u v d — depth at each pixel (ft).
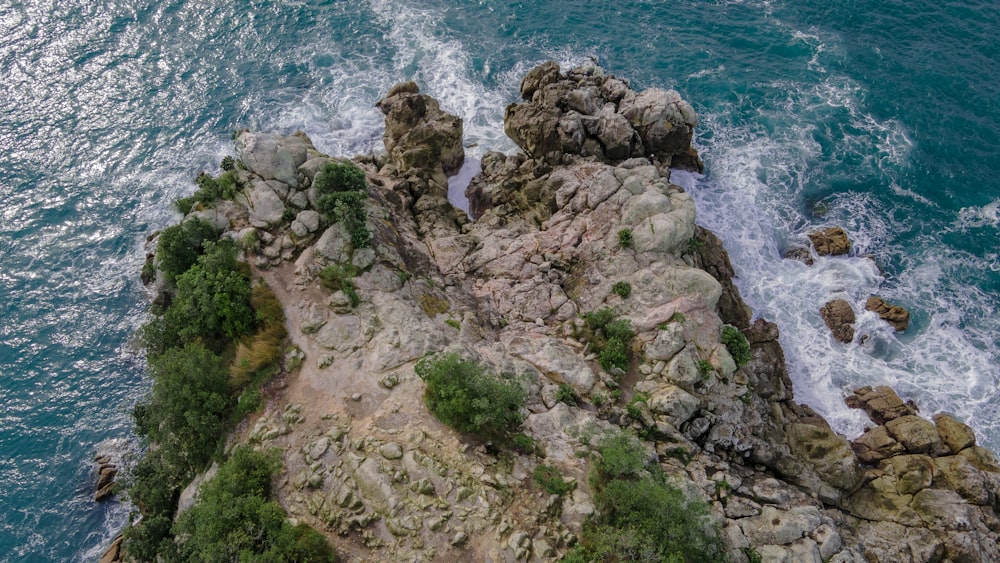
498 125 243.60
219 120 242.58
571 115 214.07
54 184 225.35
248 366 151.43
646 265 181.68
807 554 135.44
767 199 224.74
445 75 258.37
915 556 143.84
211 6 274.98
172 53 260.01
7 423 176.14
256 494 127.54
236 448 136.77
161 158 232.94
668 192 193.77
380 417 140.36
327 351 154.20
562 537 123.34
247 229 170.09
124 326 195.52
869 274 206.18
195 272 162.71
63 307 198.80
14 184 224.53
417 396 143.74
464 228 211.00
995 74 254.88
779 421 171.63
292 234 171.42
